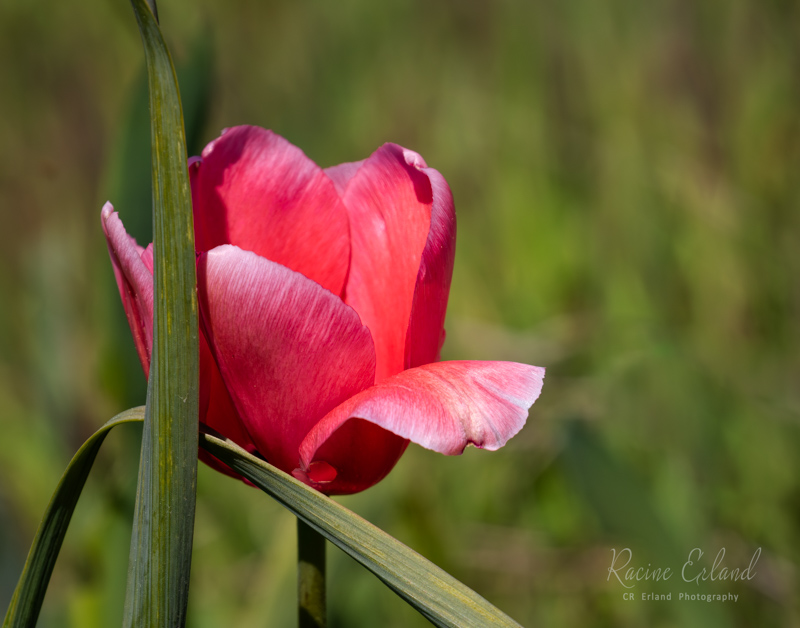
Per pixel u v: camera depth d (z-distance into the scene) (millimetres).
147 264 440
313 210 474
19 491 744
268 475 410
